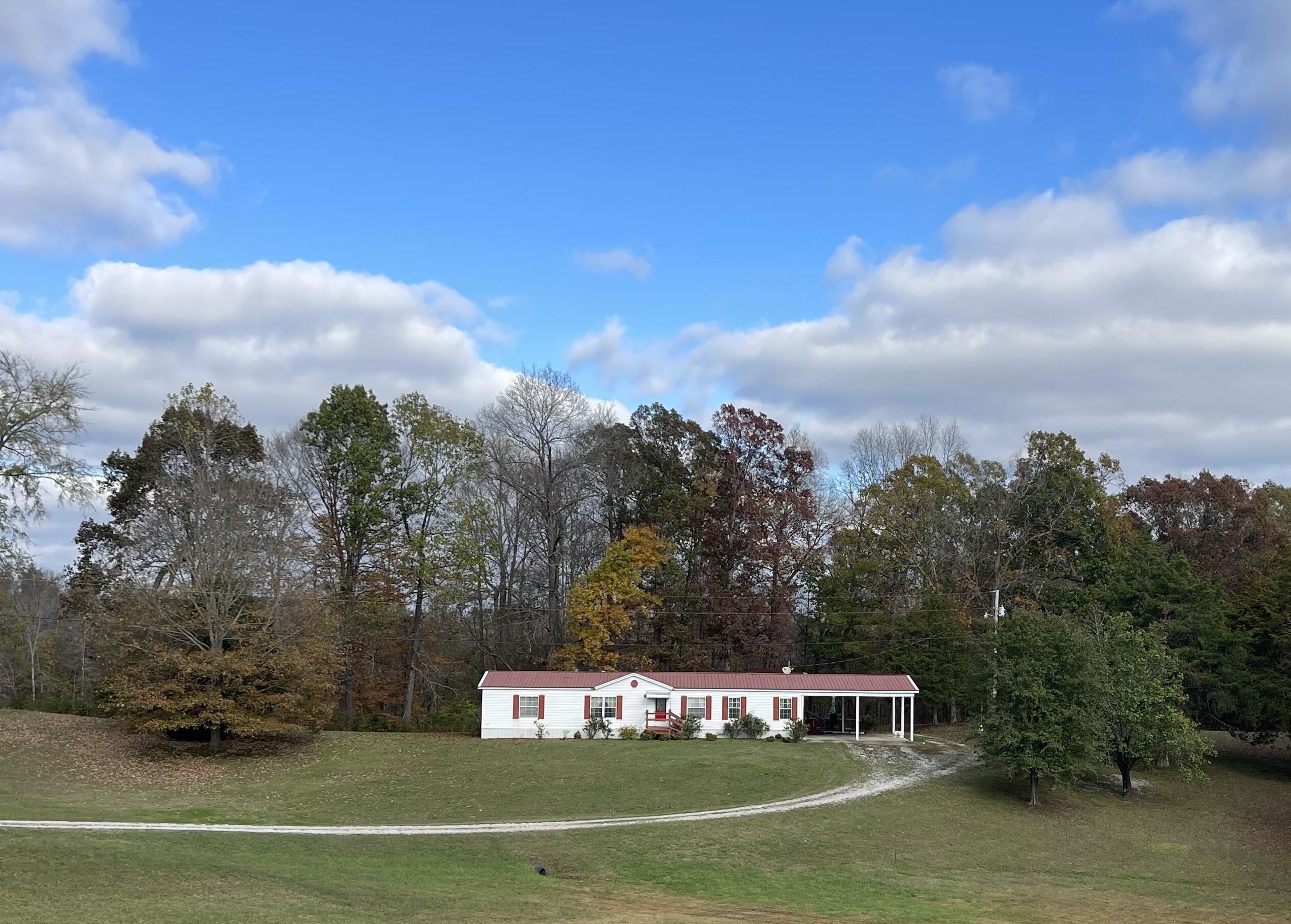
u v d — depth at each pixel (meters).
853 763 51.75
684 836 37.06
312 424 63.78
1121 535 72.69
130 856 26.86
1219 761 59.31
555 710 59.91
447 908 24.94
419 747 54.25
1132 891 34.22
